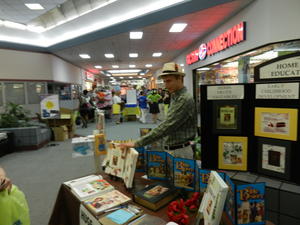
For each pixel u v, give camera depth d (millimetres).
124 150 1341
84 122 7352
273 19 3518
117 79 26422
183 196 1093
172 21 5383
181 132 1526
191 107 1426
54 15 6453
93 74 18000
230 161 1044
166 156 1293
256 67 1244
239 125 1011
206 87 1034
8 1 5098
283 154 918
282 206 1285
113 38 6824
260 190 847
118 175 1333
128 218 932
